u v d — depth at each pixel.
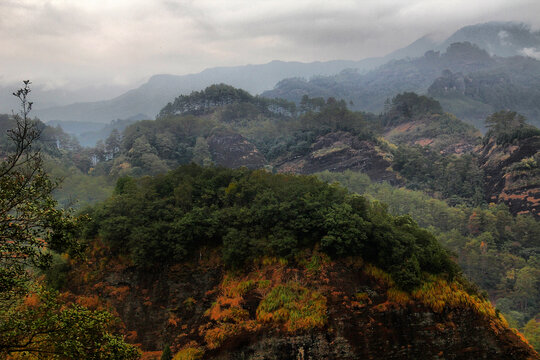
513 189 116.75
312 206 45.28
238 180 56.41
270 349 36.72
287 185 53.44
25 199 17.41
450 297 39.47
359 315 38.66
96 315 18.00
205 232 46.44
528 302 76.56
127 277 47.19
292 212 45.22
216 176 56.84
